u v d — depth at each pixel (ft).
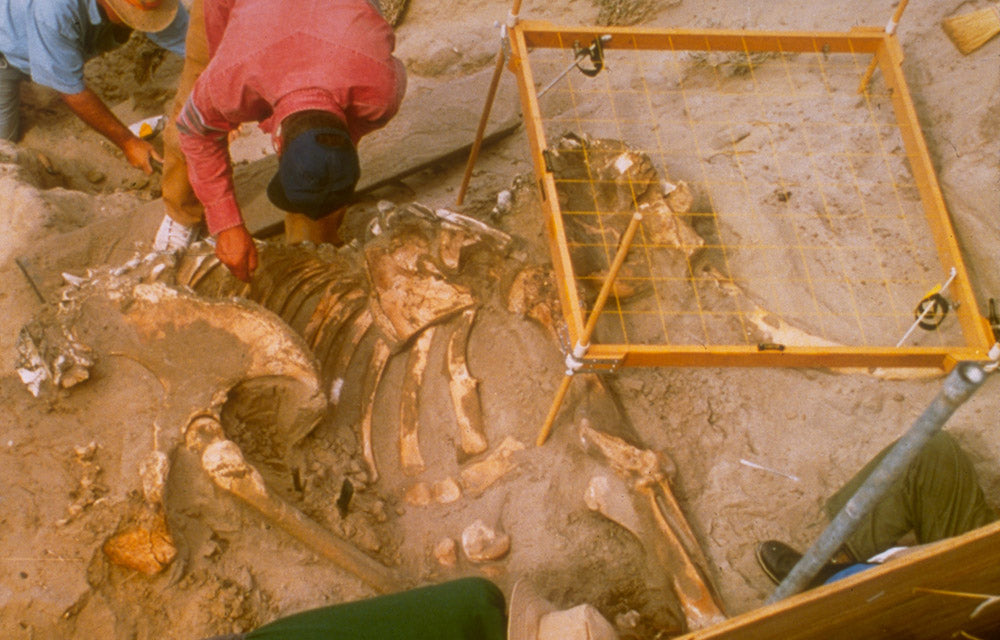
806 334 10.55
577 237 10.66
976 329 8.89
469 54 14.71
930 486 8.48
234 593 8.05
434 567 8.86
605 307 10.64
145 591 7.95
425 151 13.15
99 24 13.01
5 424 8.63
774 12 13.62
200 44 10.18
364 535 8.77
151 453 8.23
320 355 9.75
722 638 5.12
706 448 9.97
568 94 13.67
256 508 8.32
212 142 9.07
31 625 7.69
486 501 9.20
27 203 12.27
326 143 7.93
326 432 9.40
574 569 8.75
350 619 6.78
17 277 11.58
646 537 8.71
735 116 12.73
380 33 8.82
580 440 9.20
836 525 6.04
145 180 14.34
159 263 9.25
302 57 8.32
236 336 8.82
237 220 9.32
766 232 11.47
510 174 13.15
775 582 8.93
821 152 12.03
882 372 10.43
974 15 12.09
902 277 11.01
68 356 8.61
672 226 10.74
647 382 10.24
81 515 8.08
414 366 9.97
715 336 10.61
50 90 15.17
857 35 10.84
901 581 5.25
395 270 10.07
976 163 11.18
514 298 10.06
